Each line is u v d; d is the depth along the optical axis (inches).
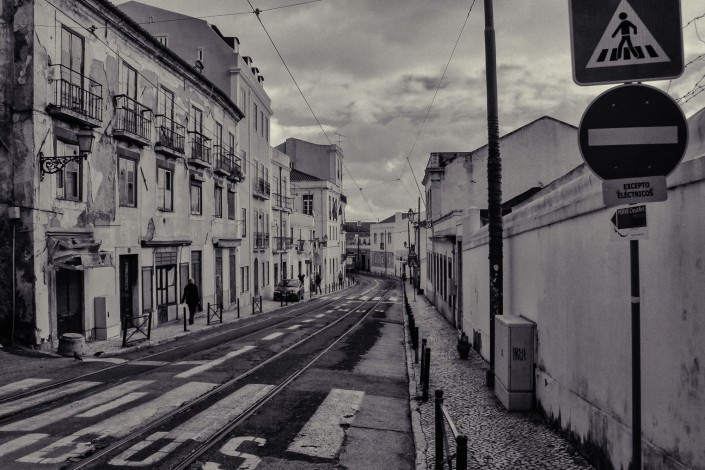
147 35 761.0
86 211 629.9
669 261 175.2
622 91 140.3
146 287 792.9
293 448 270.8
